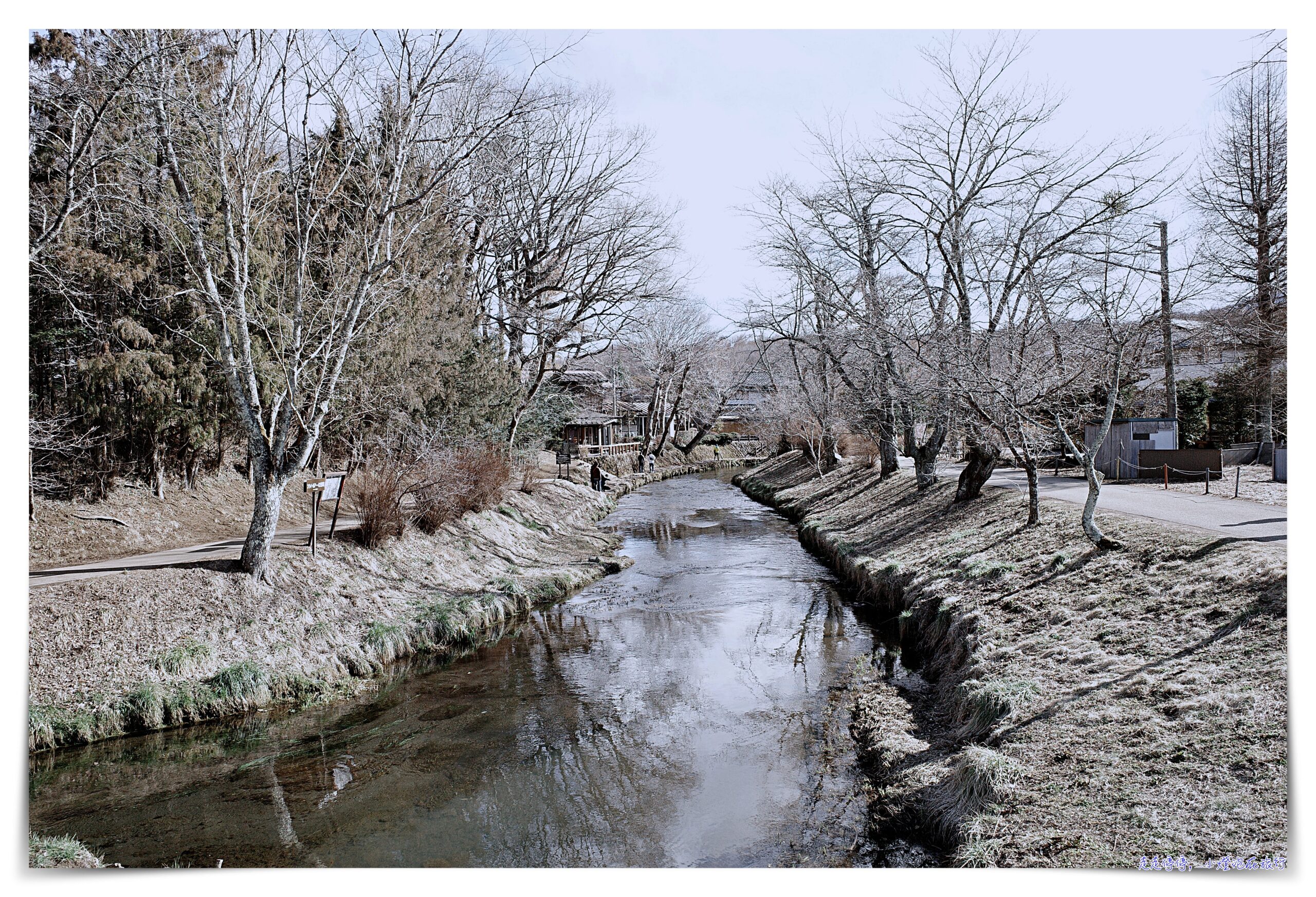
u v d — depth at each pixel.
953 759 7.12
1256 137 23.11
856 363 21.44
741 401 67.88
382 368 17.66
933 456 21.14
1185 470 20.23
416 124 12.20
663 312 53.06
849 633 12.82
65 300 13.80
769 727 9.13
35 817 7.22
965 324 16.56
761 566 19.05
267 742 9.00
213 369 15.91
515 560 18.30
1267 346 20.83
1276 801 5.13
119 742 8.73
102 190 13.00
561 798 7.61
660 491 41.41
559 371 31.59
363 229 13.55
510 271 30.30
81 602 9.95
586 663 11.86
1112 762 6.05
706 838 6.73
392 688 10.84
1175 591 8.62
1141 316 11.78
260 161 12.01
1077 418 15.23
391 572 14.33
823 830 6.70
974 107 18.16
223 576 11.41
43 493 14.36
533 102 14.71
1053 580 10.47
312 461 21.23
